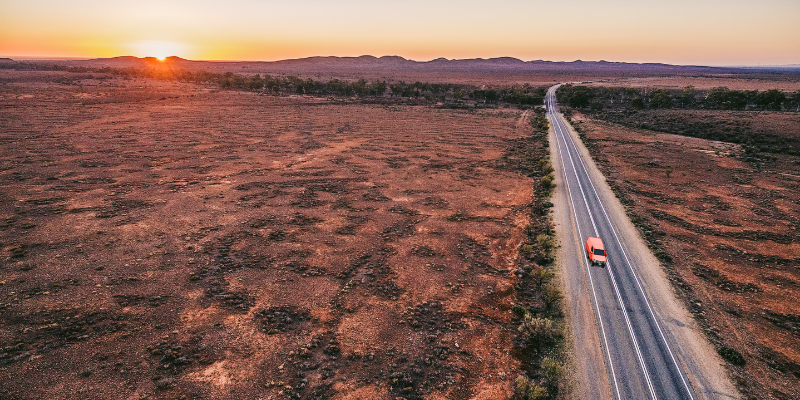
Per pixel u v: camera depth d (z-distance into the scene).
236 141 91.19
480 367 26.19
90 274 34.25
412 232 46.50
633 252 42.19
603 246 40.62
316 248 41.62
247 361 25.64
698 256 41.06
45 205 49.38
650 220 50.28
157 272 35.28
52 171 63.16
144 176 63.09
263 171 68.75
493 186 64.31
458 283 36.06
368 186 62.84
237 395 22.92
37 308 29.23
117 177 61.97
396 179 66.88
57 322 27.94
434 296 33.94
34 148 75.88
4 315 28.23
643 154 82.44
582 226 48.75
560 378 25.30
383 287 34.88
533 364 26.59
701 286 35.78
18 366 23.77
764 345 28.27
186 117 119.56
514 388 24.39
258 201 54.41
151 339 27.05
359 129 110.75
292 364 25.61
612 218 51.19
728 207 53.75
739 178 65.44
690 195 58.94
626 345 28.39
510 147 92.19
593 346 28.27
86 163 68.12
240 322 29.33
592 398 23.84
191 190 57.47
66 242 39.81
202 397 22.64
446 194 60.00
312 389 23.62
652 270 38.56
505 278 37.19
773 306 32.66
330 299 32.81
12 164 65.31
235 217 48.56
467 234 46.41
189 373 24.34
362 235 45.25
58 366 24.09
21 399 21.62
